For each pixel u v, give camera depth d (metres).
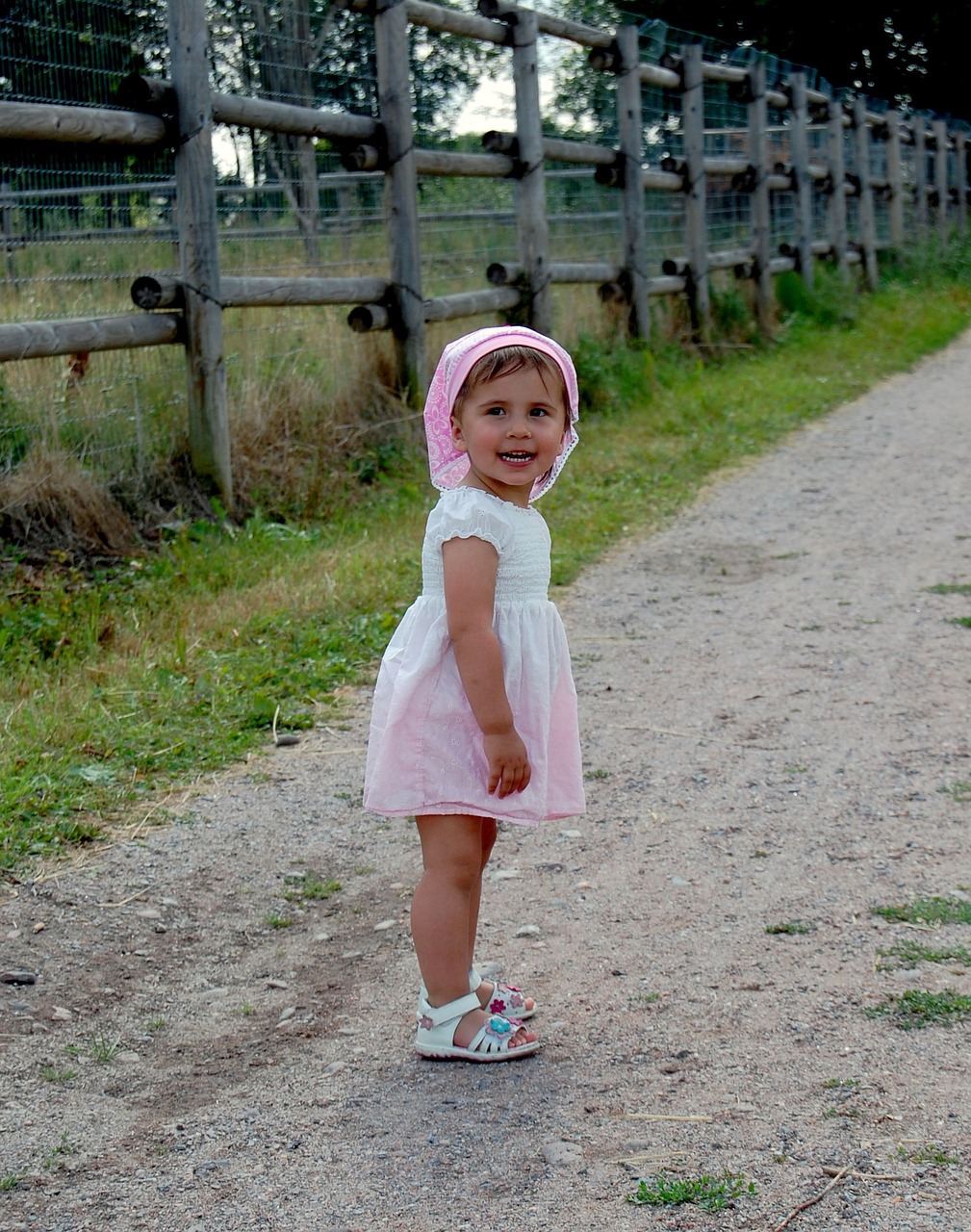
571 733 2.63
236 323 7.36
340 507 7.11
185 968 3.02
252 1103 2.46
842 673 4.95
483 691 2.41
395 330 8.17
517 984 2.88
